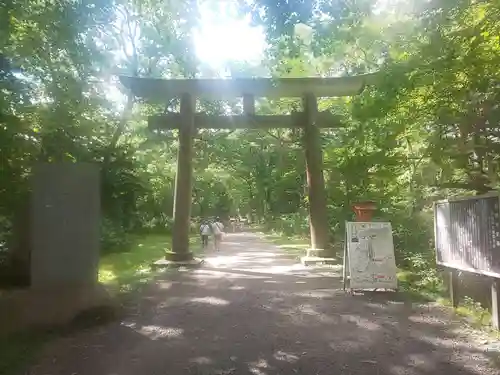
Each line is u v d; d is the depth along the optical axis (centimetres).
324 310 816
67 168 803
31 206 832
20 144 946
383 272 932
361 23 897
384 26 894
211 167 4044
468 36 746
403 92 858
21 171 938
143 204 2731
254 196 5078
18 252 971
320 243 1535
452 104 895
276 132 2855
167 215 3372
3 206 961
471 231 706
